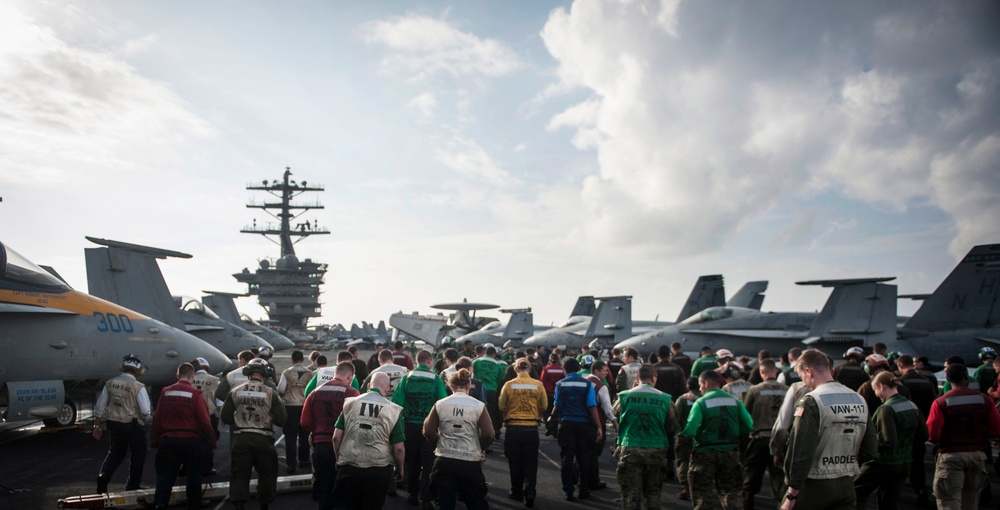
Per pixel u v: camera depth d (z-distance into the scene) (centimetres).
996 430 588
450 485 557
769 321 2700
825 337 2241
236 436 637
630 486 622
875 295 2159
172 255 1741
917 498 834
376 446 526
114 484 832
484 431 567
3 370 1084
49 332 1142
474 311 5794
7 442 1154
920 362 952
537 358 1499
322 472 624
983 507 788
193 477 692
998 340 1961
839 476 443
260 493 646
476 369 1146
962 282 2094
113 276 1611
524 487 811
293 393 898
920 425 614
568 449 793
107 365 1229
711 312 2834
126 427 726
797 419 444
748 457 702
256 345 2405
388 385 564
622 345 2948
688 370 1314
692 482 621
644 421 631
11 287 1102
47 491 791
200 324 2250
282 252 7119
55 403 1148
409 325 5147
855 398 457
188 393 681
